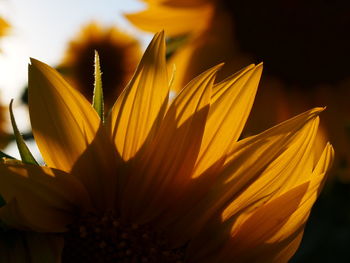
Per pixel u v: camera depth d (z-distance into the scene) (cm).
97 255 65
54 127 62
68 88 62
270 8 80
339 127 82
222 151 65
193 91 64
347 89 83
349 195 93
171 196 66
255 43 80
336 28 82
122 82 110
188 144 64
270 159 65
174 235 66
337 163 82
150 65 63
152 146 64
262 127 80
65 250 65
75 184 63
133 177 65
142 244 66
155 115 64
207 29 79
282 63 82
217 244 66
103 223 65
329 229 104
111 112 63
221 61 79
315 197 64
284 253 65
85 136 63
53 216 63
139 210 66
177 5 77
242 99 64
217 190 65
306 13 81
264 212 65
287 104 82
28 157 62
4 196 61
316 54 82
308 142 65
